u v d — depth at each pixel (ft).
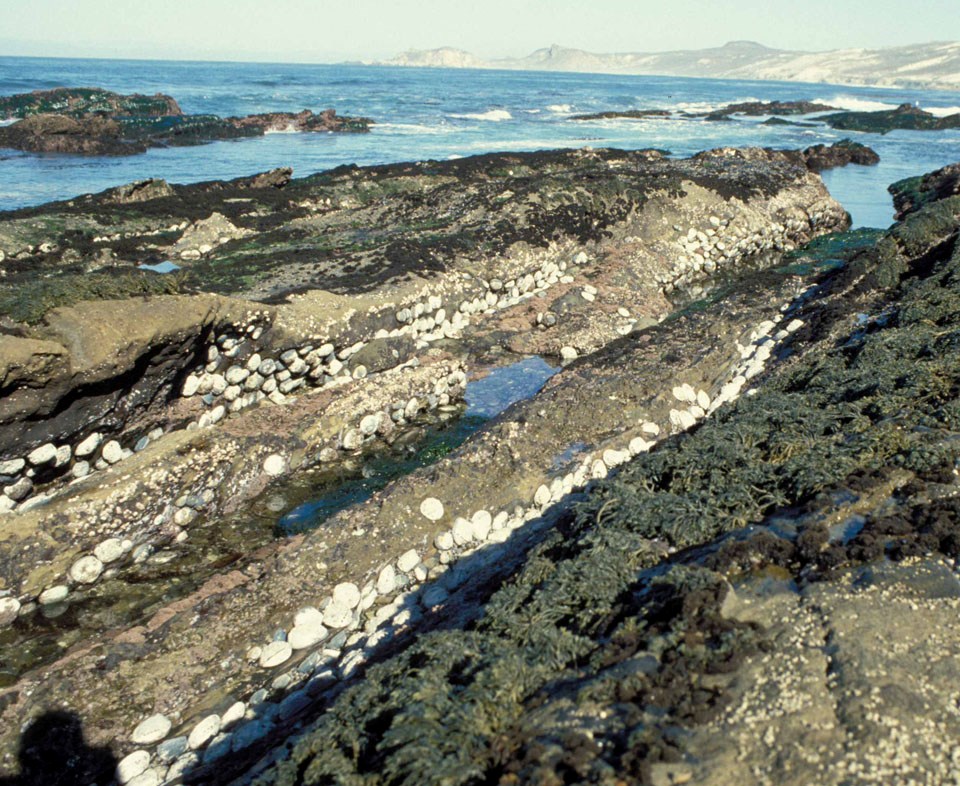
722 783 14.47
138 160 126.31
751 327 52.39
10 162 118.21
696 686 16.88
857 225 94.32
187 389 41.93
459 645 20.12
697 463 28.81
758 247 79.41
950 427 27.02
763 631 18.47
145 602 31.68
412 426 44.86
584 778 14.73
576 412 40.70
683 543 23.94
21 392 33.65
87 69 479.00
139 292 39.93
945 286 46.55
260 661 27.86
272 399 45.57
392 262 59.88
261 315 43.70
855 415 29.91
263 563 31.99
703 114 242.17
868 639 17.72
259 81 358.02
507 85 422.00
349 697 19.71
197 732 24.66
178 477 35.86
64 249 67.87
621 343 53.11
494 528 34.06
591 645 19.45
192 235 73.61
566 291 62.64
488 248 65.41
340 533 32.60
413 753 16.02
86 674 26.30
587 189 77.71
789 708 16.01
